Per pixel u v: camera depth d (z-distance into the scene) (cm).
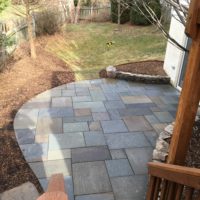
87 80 784
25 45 976
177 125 238
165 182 222
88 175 377
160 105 623
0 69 727
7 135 475
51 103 619
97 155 423
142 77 764
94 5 1634
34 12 1120
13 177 371
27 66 815
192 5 189
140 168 394
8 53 802
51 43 1118
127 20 1487
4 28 818
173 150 245
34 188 351
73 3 1591
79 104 619
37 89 692
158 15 793
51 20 1188
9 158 410
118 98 659
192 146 376
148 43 1122
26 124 518
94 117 555
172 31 764
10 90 666
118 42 1163
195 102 223
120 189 352
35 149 436
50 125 518
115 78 798
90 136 480
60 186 121
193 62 209
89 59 1000
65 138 472
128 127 515
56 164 400
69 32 1311
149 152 435
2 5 716
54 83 740
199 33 198
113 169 391
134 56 997
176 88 729
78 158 415
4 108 580
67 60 974
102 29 1367
